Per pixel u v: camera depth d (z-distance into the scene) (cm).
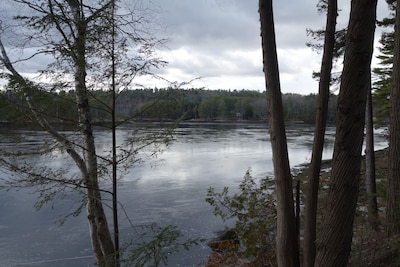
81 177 386
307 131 6156
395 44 591
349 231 303
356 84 288
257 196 577
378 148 3256
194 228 1091
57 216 1187
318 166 445
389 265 436
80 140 356
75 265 848
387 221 550
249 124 8656
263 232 523
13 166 315
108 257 296
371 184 809
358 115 292
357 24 282
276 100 381
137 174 2025
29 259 879
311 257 436
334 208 303
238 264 580
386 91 1819
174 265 786
